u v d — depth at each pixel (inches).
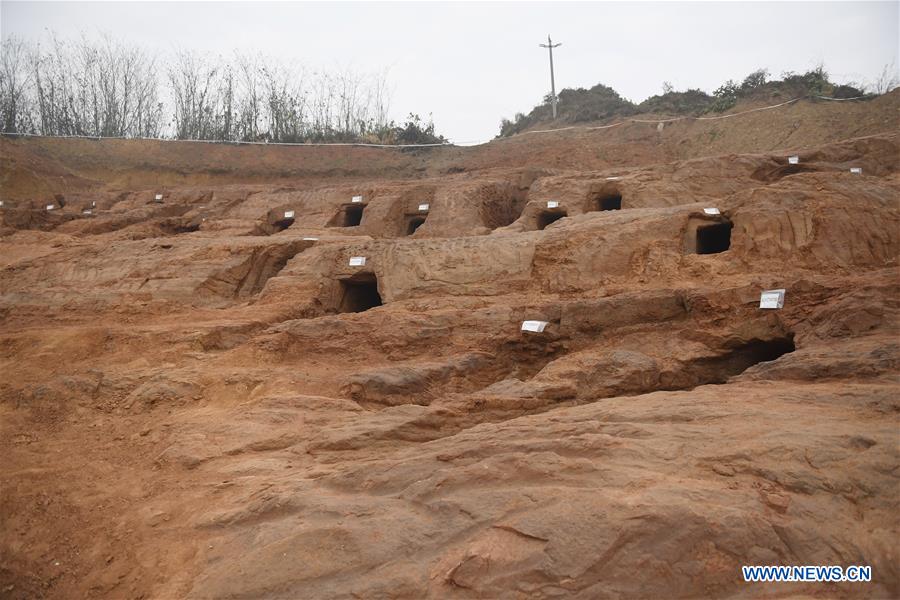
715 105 1280.8
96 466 274.1
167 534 207.8
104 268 627.5
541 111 1726.1
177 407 339.3
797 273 374.3
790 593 135.8
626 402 247.3
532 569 147.3
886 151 704.4
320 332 423.5
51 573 200.2
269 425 295.0
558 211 748.0
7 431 321.1
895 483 156.6
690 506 152.4
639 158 1178.6
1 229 869.8
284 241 636.7
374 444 258.4
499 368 398.6
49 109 1487.5
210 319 495.2
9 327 522.9
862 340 275.3
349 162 1349.7
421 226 828.6
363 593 152.3
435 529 169.5
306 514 191.2
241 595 161.3
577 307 401.4
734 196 449.1
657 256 432.5
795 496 157.2
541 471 182.4
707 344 353.4
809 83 1223.5
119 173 1306.6
